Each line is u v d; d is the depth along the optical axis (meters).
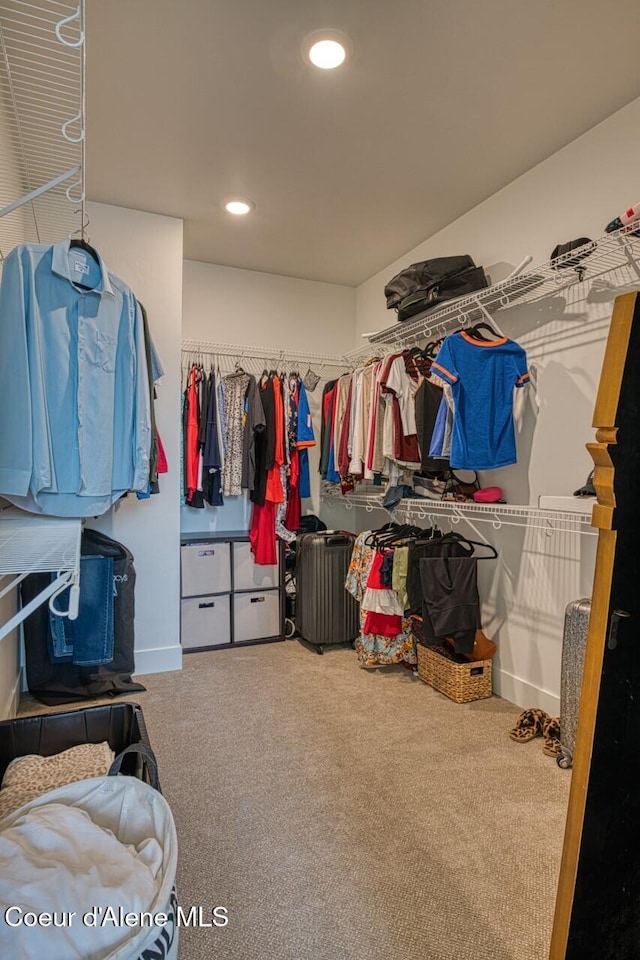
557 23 1.68
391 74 1.91
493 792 1.87
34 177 2.12
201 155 2.41
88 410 1.50
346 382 3.43
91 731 1.69
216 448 3.33
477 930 1.30
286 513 3.58
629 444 0.94
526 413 2.55
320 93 2.01
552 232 2.42
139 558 2.94
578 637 2.00
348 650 3.37
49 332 1.44
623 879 1.01
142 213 2.94
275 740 2.21
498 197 2.74
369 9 1.63
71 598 1.22
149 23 1.67
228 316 3.80
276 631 3.52
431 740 2.22
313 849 1.57
